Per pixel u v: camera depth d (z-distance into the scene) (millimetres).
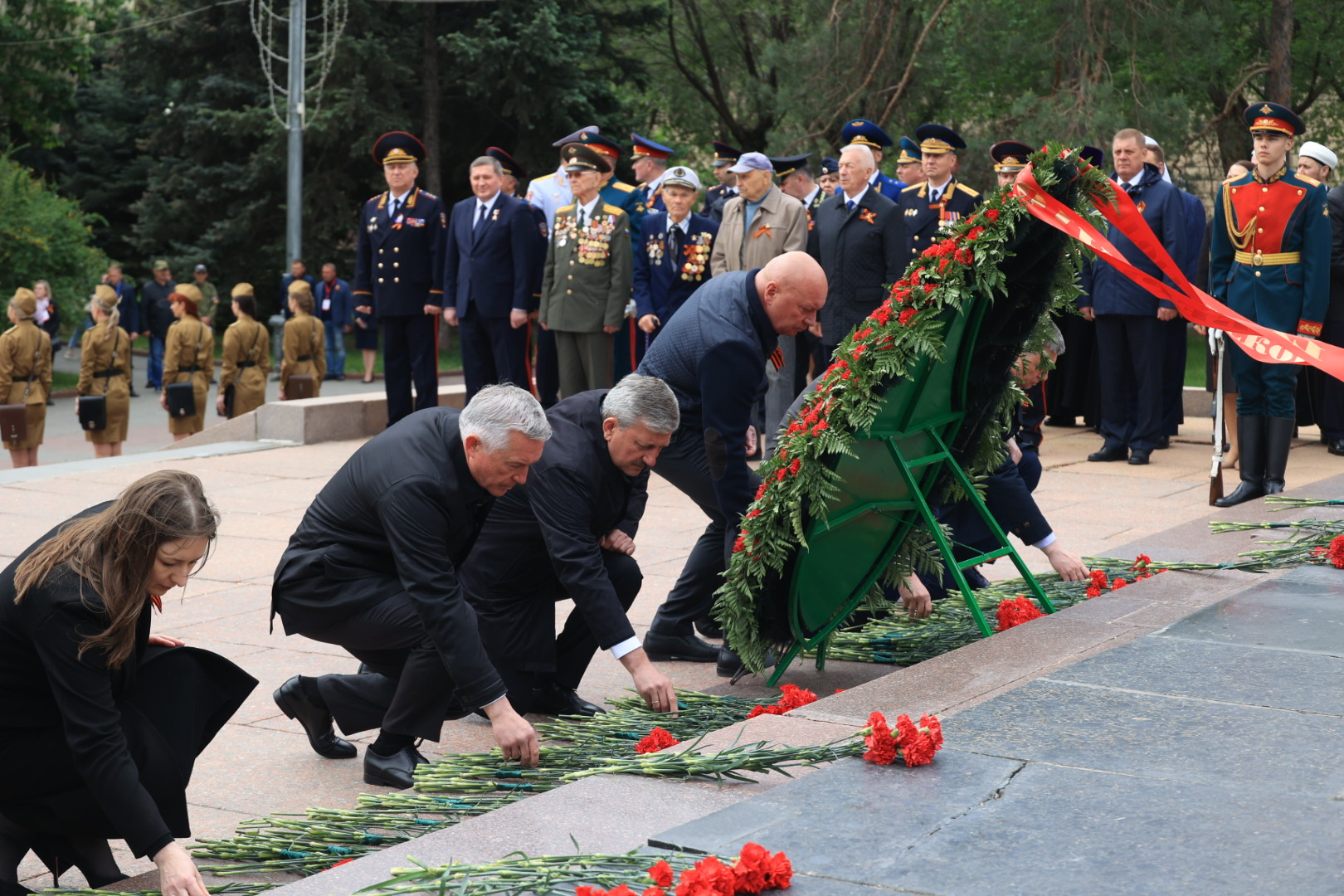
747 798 2945
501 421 3666
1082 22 19234
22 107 31766
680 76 31172
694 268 10125
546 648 4566
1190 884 2430
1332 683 3699
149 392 23781
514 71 26094
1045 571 6406
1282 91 21828
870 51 21031
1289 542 5891
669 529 7801
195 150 28641
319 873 2801
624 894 2371
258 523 8125
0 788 3131
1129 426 9945
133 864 3523
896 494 4691
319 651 5461
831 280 9188
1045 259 4613
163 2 28500
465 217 10961
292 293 16797
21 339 12953
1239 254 7734
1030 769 3039
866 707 3662
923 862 2549
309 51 26875
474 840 2803
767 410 9844
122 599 2943
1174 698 3578
